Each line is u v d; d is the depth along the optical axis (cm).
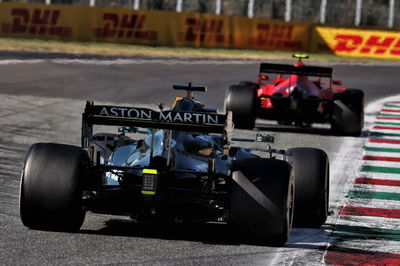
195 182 2370
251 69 10875
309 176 2450
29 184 2183
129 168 2281
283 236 2208
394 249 2345
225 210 2273
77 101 6519
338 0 15625
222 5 15600
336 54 13812
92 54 10994
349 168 4094
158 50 12350
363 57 13812
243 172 2200
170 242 2252
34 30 12206
